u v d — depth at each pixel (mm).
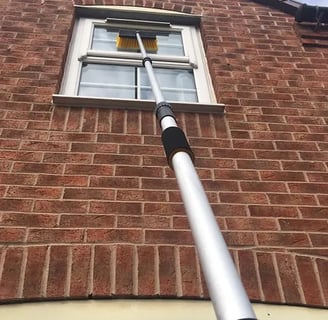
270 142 2865
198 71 3592
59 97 2920
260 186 2572
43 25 3637
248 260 2168
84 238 2178
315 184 2627
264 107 3123
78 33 3816
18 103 2900
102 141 2709
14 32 3510
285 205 2479
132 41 3670
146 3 4078
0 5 3760
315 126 3029
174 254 2143
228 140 2838
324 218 2428
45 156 2574
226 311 1101
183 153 1631
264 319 1976
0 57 3250
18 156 2557
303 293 2064
